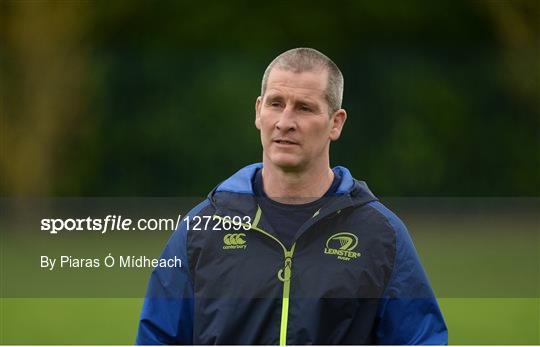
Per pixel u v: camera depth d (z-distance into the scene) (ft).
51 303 71.97
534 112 130.31
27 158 130.11
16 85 133.80
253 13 157.58
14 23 136.36
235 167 127.95
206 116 127.75
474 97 130.21
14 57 135.33
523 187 129.08
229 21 157.58
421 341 30.42
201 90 128.26
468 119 130.00
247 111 127.75
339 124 31.50
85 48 139.33
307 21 157.07
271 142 30.71
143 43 156.04
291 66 30.48
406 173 128.57
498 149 129.70
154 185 128.47
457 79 130.52
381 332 31.14
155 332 31.40
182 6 156.66
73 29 141.38
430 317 30.78
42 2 138.72
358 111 129.59
